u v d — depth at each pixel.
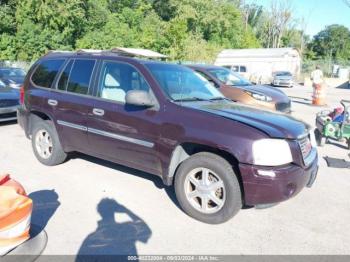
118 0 49.06
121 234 3.67
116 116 4.58
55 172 5.40
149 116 4.30
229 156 3.91
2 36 33.72
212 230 3.82
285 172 3.63
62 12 35.44
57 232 3.66
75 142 5.20
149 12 50.69
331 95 23.52
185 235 3.70
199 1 51.19
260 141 3.63
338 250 3.54
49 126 5.53
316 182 5.46
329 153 7.32
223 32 56.59
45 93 5.50
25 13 34.53
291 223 4.06
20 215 3.09
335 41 85.81
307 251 3.50
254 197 3.68
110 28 41.00
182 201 4.11
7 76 14.59
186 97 4.53
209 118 3.94
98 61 5.04
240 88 9.34
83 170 5.51
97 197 4.55
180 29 40.62
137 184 5.02
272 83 34.38
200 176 4.03
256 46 64.94
